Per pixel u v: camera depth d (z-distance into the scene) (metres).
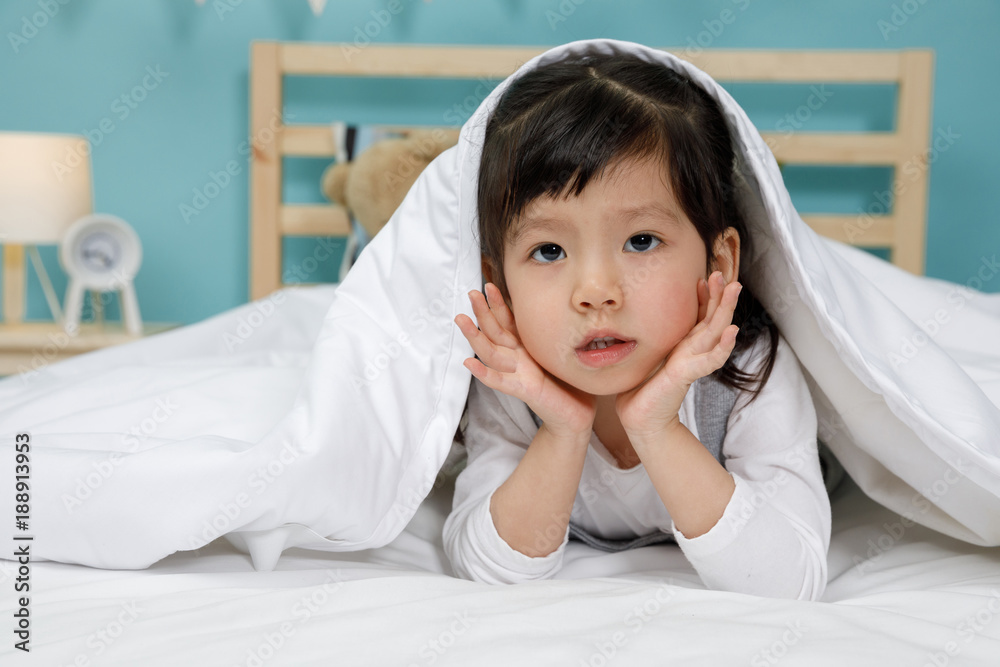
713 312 0.66
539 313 0.65
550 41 2.12
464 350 0.74
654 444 0.66
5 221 1.91
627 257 0.64
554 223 0.63
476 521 0.72
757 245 0.75
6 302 2.08
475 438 0.82
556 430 0.69
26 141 1.91
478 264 0.74
